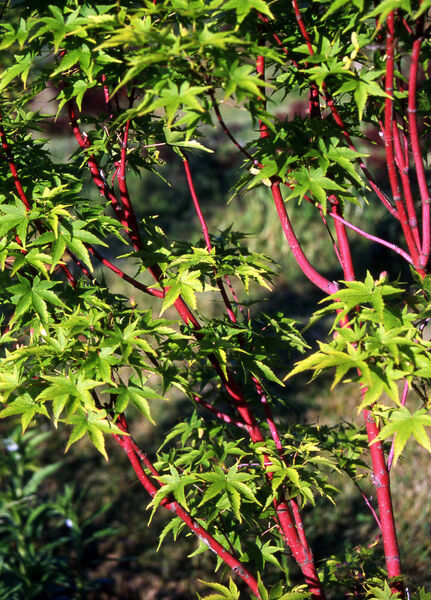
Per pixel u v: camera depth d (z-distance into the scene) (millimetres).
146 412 1645
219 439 2213
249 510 2088
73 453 5699
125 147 1911
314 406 5699
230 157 10781
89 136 2029
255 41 1739
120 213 2041
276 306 7418
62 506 4277
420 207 1974
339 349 1454
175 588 4367
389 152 1591
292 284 7934
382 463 1957
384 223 7590
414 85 1474
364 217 7773
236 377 2412
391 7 1352
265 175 1714
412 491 4691
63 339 1725
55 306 1904
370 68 1727
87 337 1753
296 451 1966
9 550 4242
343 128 1741
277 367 2158
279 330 2156
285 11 1842
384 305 1545
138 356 1672
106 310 1868
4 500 4148
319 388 5961
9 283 1879
